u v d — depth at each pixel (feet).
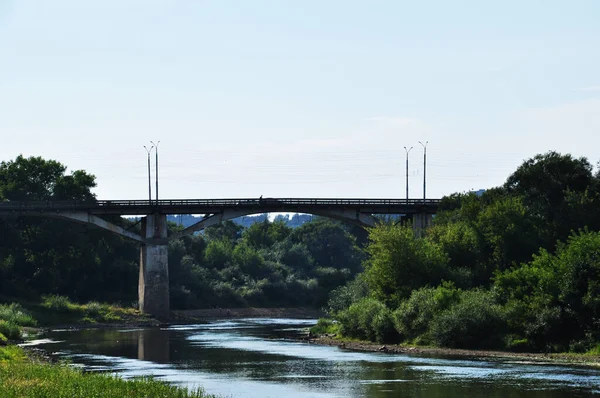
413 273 283.79
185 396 139.23
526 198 317.01
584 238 233.55
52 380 145.07
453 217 333.62
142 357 231.09
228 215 423.64
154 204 417.49
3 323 292.40
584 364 197.47
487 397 153.17
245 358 226.38
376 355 228.43
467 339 234.38
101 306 424.05
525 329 226.17
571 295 223.10
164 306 423.64
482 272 289.74
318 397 156.46
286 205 418.10
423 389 163.63
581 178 317.63
